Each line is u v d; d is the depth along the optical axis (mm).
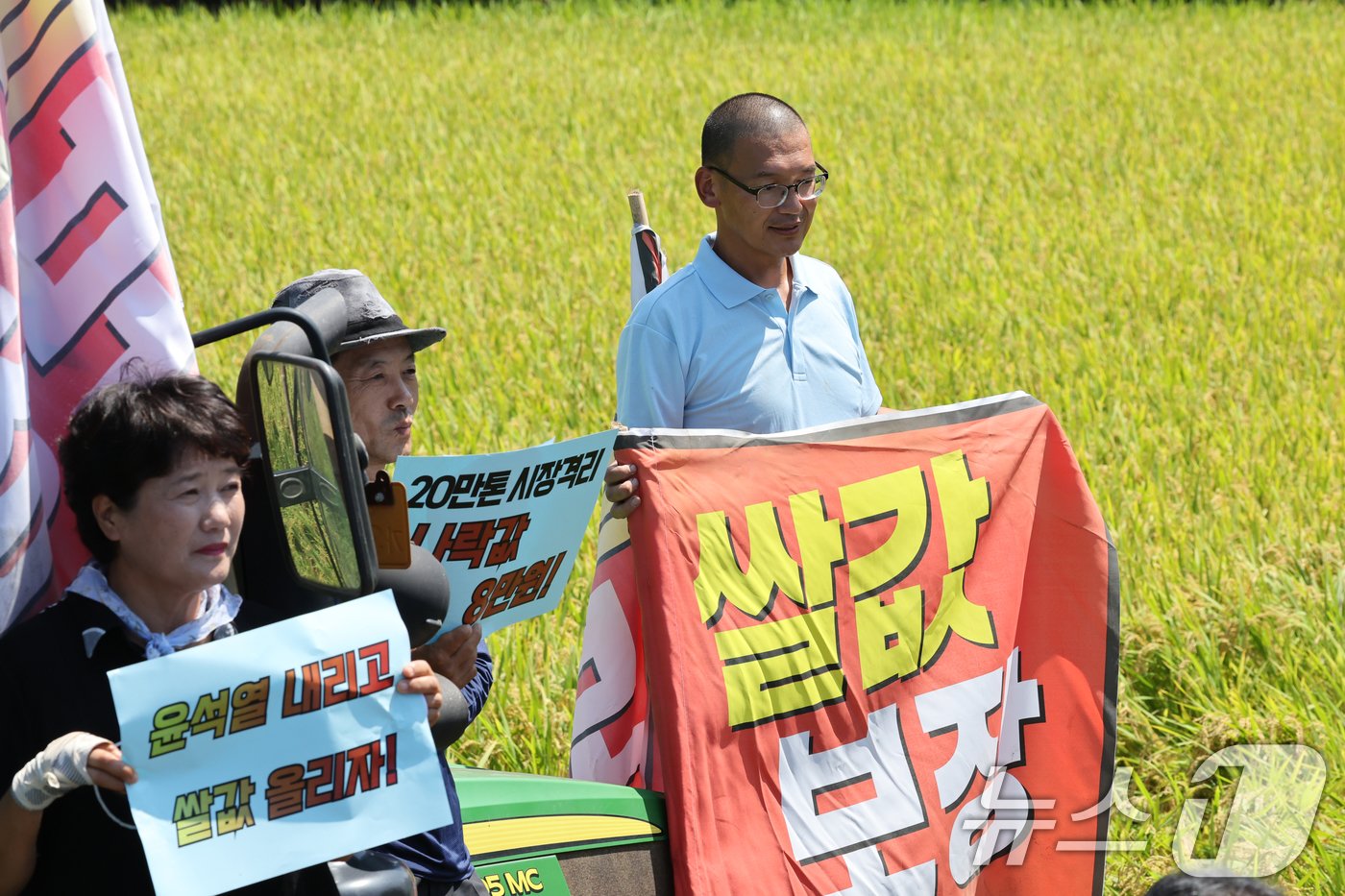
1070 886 11055
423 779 6633
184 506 6359
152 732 6191
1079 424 20734
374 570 6684
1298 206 34031
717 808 9516
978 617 10898
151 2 72750
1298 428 20609
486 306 27109
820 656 10109
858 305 27266
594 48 60625
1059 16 65250
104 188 7574
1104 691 11109
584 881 8867
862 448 10641
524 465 8656
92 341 7590
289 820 6418
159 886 6117
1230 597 16109
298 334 7898
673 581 9625
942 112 46531
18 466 7098
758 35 62906
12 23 7422
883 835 10102
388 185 38562
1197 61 53500
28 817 6156
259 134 44781
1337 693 14391
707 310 10727
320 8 73375
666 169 39344
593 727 10156
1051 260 29812
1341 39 56906
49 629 6520
